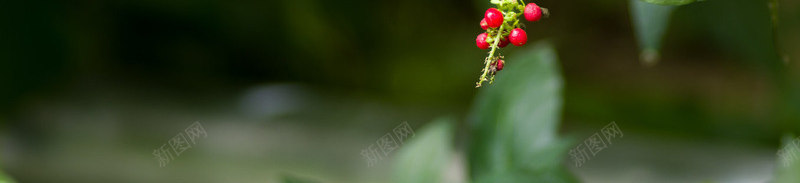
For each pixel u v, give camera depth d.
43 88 1.17
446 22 1.35
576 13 1.35
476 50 1.31
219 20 1.31
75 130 1.05
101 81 1.20
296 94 1.22
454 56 1.32
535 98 0.55
